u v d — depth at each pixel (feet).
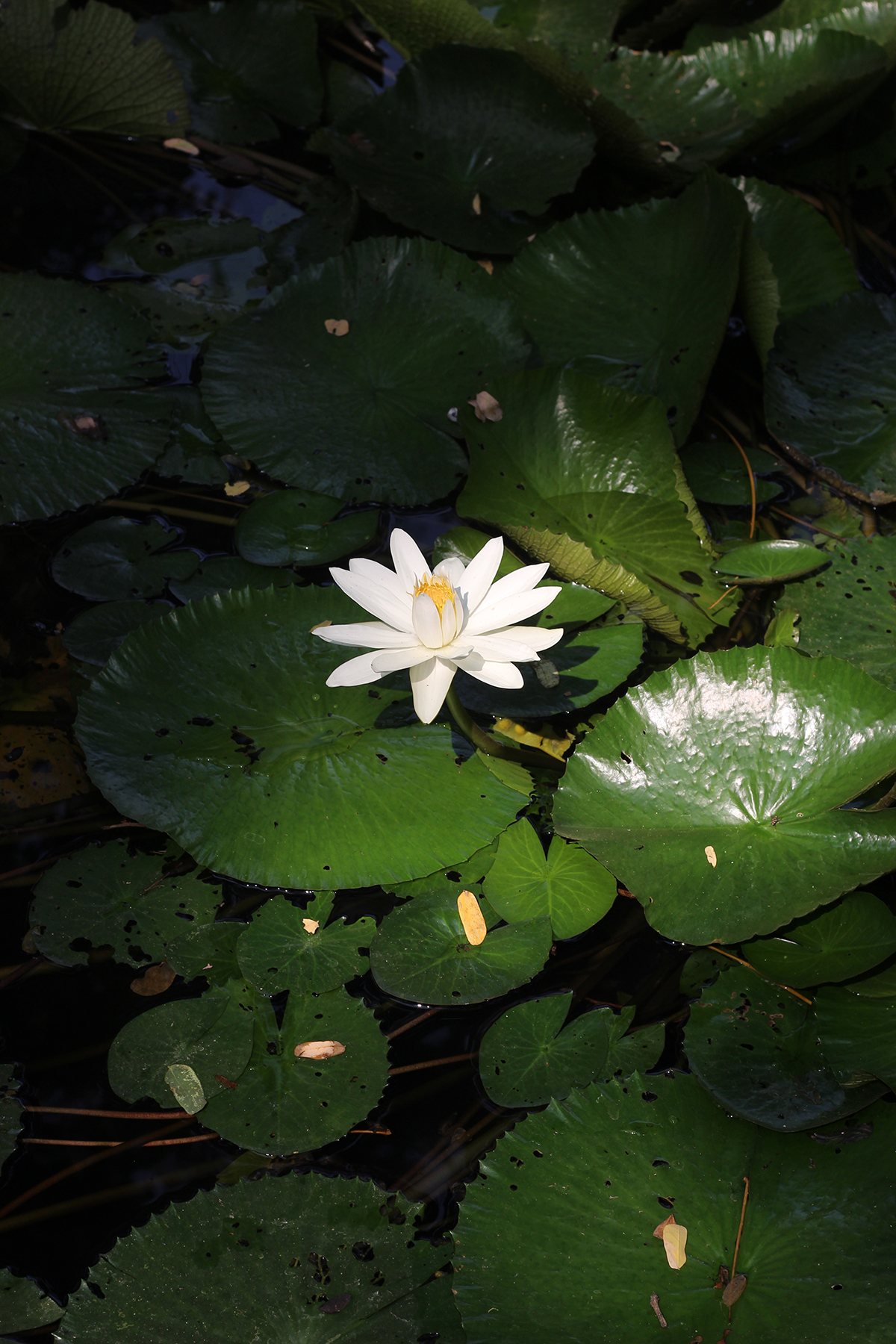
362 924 6.34
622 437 6.97
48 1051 6.20
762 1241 5.94
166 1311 5.92
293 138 8.09
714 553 6.91
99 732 6.48
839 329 7.40
